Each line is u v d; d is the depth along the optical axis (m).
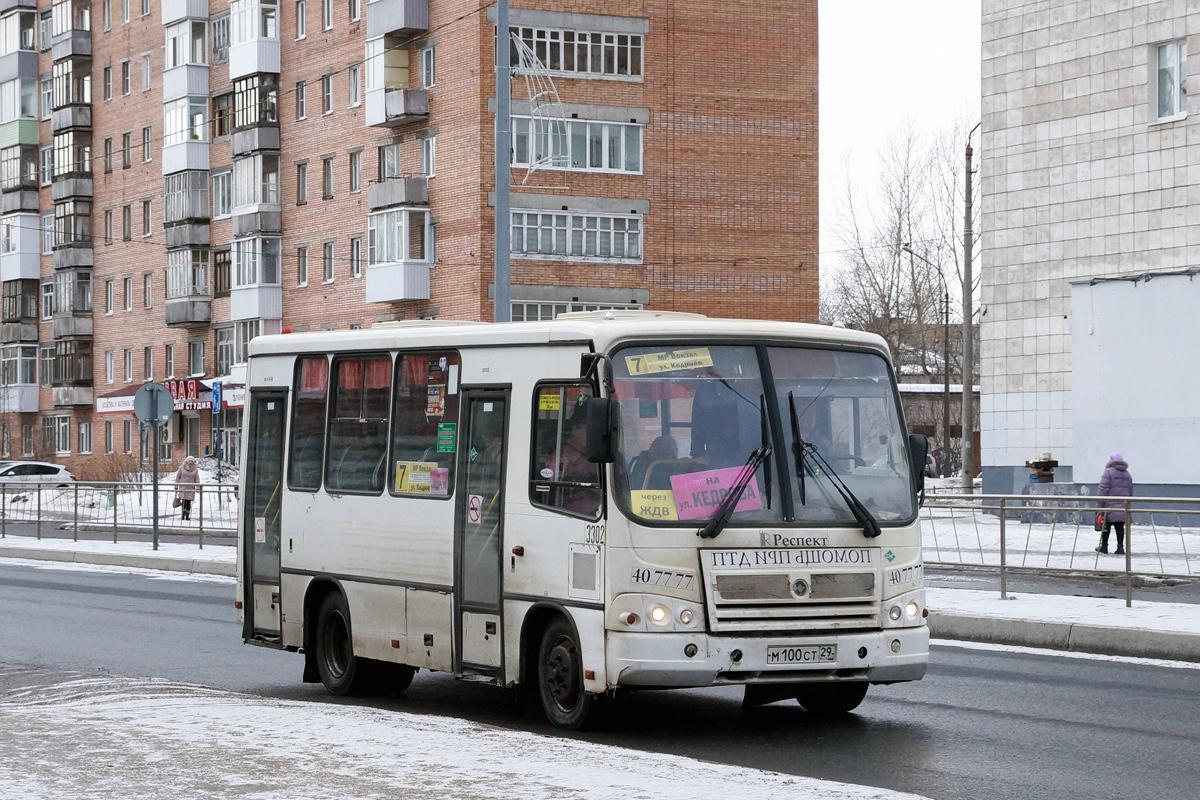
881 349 12.34
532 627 12.20
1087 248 39.22
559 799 8.10
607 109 60.19
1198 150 36.94
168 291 77.94
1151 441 36.97
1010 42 41.12
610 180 60.19
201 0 76.00
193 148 75.94
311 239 68.62
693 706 13.25
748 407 11.78
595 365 11.58
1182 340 36.53
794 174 62.53
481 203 58.84
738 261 61.84
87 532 38.16
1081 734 11.74
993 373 41.38
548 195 59.47
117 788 8.39
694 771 9.16
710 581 11.34
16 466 68.94
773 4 62.31
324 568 14.40
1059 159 39.94
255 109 71.00
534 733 11.48
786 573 11.52
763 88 62.16
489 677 12.48
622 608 11.30
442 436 13.16
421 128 61.62
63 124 85.81
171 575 29.36
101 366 84.44
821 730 11.98
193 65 75.88
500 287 25.62
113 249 83.25
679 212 61.09
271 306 70.88
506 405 12.48
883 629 11.80
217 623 20.56
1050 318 40.12
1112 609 18.88
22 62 90.75
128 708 11.75
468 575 12.73
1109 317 37.84
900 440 12.20
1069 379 39.66
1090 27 39.28
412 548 13.34
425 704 13.77
